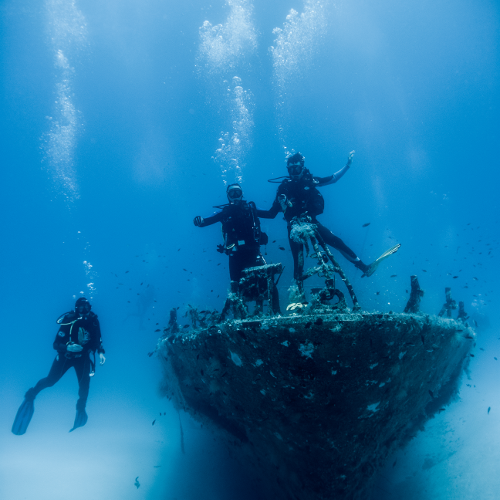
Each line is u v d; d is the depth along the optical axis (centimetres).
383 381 244
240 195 383
